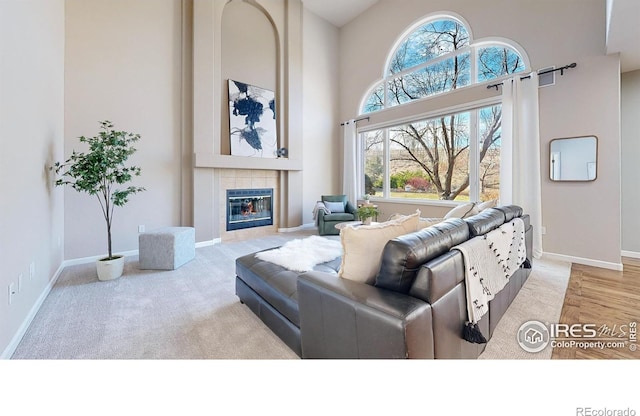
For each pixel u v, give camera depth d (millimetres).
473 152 4309
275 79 5418
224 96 4746
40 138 2365
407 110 5137
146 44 3920
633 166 3592
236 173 4945
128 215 3834
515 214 2551
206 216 4488
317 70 6086
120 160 2949
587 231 3285
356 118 6082
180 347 1702
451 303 1199
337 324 1172
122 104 3729
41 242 2357
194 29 4246
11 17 1754
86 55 3447
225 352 1652
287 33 5453
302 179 5879
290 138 5531
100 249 3619
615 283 2711
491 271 1646
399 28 5266
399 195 5500
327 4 5699
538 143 3506
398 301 1035
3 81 1625
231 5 4809
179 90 4254
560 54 3395
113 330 1893
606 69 3104
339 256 2367
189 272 3139
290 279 1833
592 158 3213
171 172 4203
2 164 1594
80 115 3410
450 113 4527
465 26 4285
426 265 1094
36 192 2236
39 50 2357
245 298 2182
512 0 3777
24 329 1859
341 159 6531
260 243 4645
